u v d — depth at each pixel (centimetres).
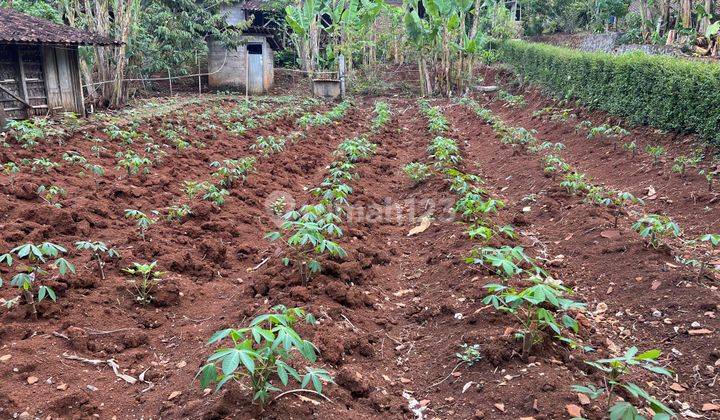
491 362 356
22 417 306
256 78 2298
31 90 1291
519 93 1958
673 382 360
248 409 294
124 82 1761
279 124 1399
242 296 484
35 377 345
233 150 1095
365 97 2280
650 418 317
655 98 1013
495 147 1141
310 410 303
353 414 316
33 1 1788
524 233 645
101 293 464
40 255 393
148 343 408
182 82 2348
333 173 820
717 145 841
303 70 2584
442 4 1977
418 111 1792
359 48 2341
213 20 2102
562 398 310
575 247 581
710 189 722
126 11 1680
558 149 979
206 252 575
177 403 325
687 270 485
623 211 686
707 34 1425
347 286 482
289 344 253
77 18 1878
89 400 330
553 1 2909
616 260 527
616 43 2031
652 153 876
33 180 729
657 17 2053
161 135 1125
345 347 388
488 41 2391
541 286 312
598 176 927
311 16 2138
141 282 487
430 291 499
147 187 804
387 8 2347
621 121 1120
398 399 346
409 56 2652
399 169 1005
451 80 2214
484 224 588
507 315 411
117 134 1015
